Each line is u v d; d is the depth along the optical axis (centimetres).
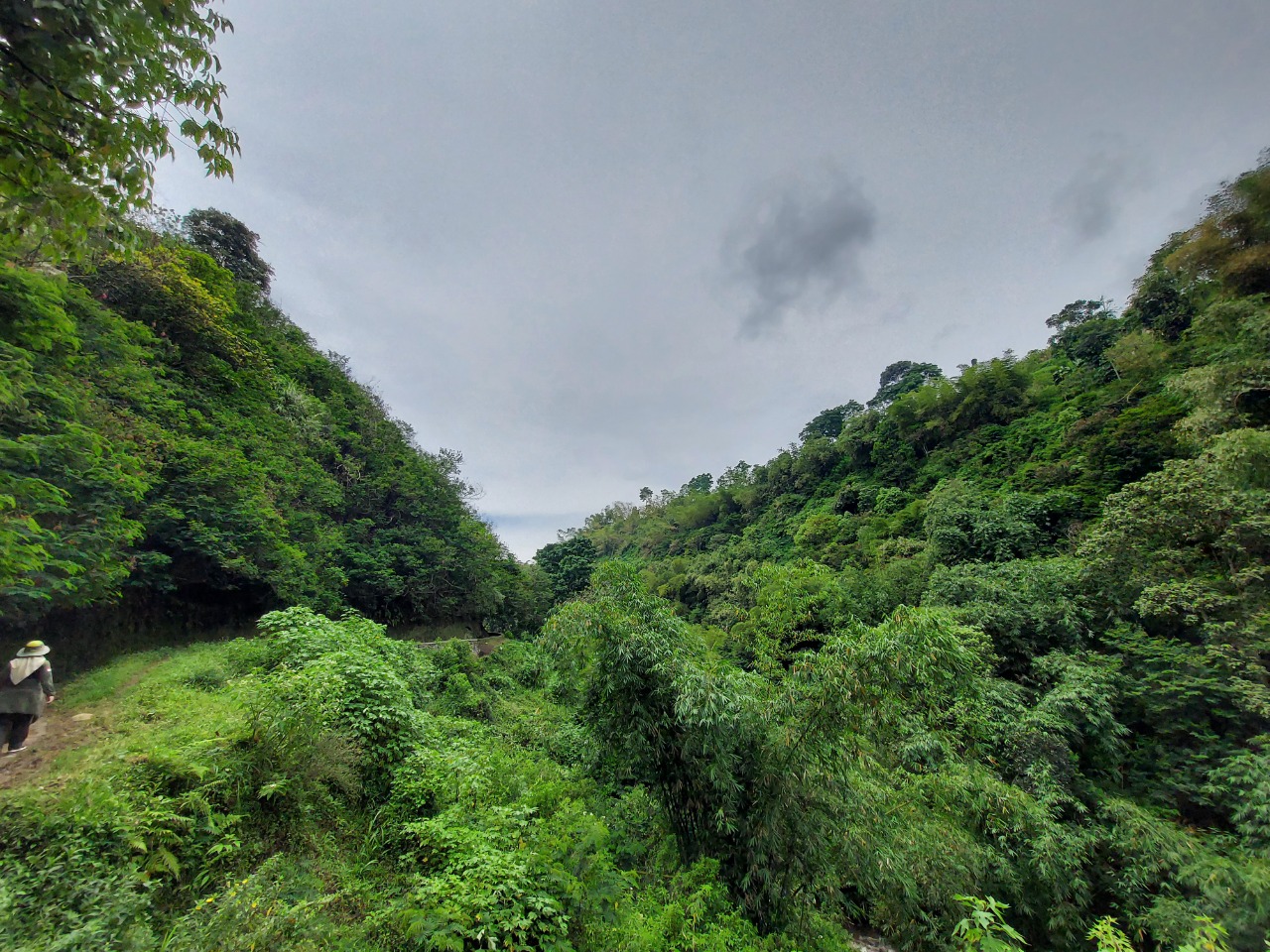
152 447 953
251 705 491
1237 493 934
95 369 884
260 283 3019
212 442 1200
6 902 263
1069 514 1827
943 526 1964
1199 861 675
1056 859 722
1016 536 1738
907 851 694
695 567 3775
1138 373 2308
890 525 2758
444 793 523
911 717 766
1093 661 1091
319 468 1792
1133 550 1093
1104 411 2288
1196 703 916
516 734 1092
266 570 1174
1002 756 924
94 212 252
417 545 2250
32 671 479
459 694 1270
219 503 1097
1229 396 1173
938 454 3516
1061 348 4141
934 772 855
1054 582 1273
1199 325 1568
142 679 672
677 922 467
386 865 448
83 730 512
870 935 796
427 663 1234
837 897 683
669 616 675
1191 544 1044
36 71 209
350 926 353
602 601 655
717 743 550
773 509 4556
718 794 594
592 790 738
